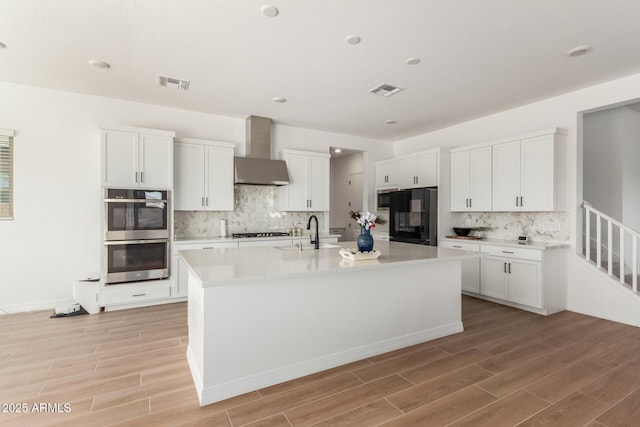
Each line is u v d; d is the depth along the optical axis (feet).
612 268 12.41
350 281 8.43
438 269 10.09
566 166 12.87
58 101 12.55
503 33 8.42
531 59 9.87
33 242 12.23
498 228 15.67
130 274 12.47
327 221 18.83
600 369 7.95
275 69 10.63
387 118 16.15
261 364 7.19
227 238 14.88
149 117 14.16
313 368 7.81
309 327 7.83
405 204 17.58
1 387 7.00
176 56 9.74
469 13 7.57
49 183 12.44
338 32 8.41
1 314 11.78
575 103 12.54
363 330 8.66
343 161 25.35
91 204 13.11
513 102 13.78
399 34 8.50
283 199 16.90
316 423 5.91
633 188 14.75
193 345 7.83
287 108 14.62
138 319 11.42
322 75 11.09
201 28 8.23
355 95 12.99
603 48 9.17
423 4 7.23
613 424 5.89
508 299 13.25
